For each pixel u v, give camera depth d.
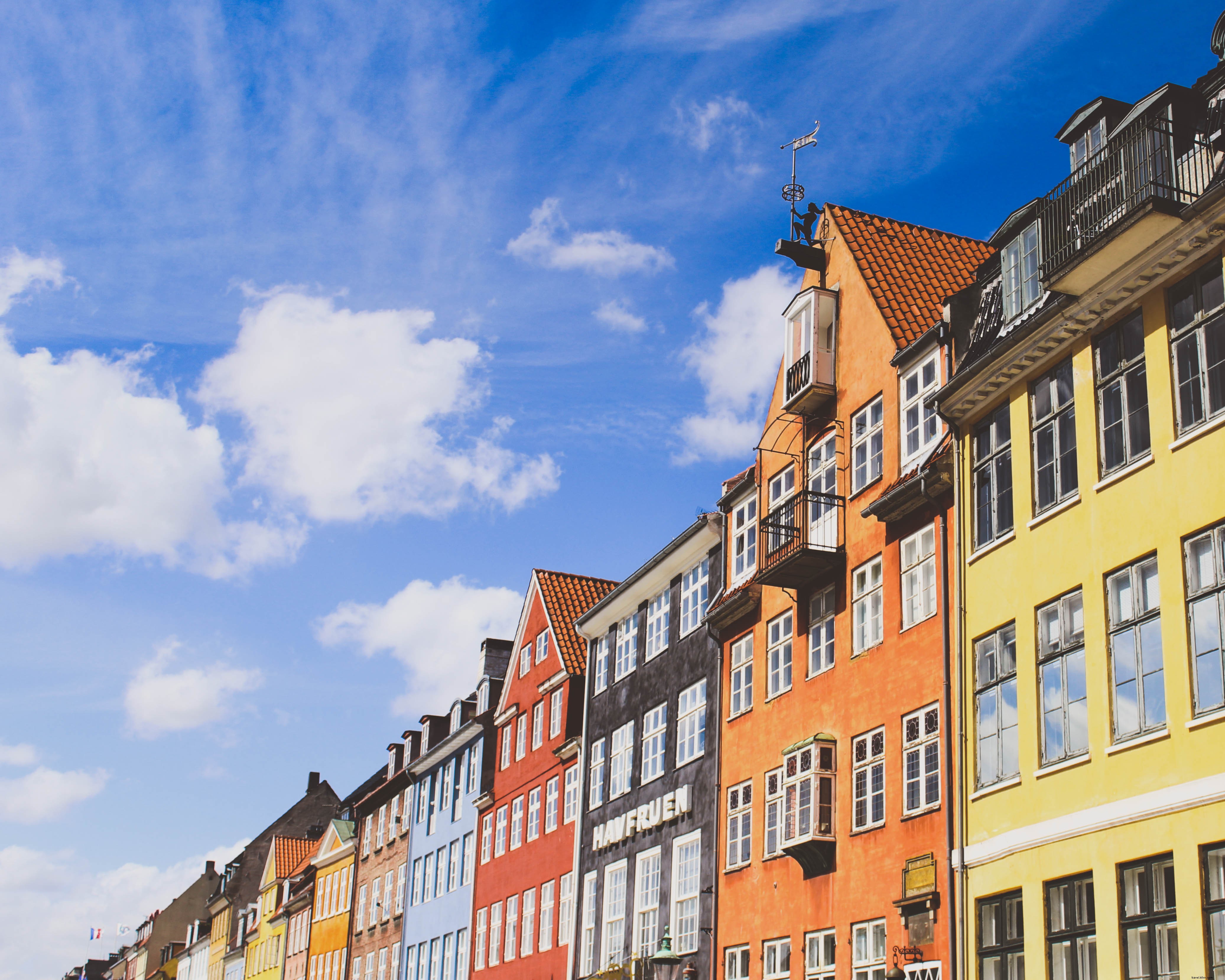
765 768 28.25
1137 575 18.00
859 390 26.81
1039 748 19.38
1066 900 18.36
